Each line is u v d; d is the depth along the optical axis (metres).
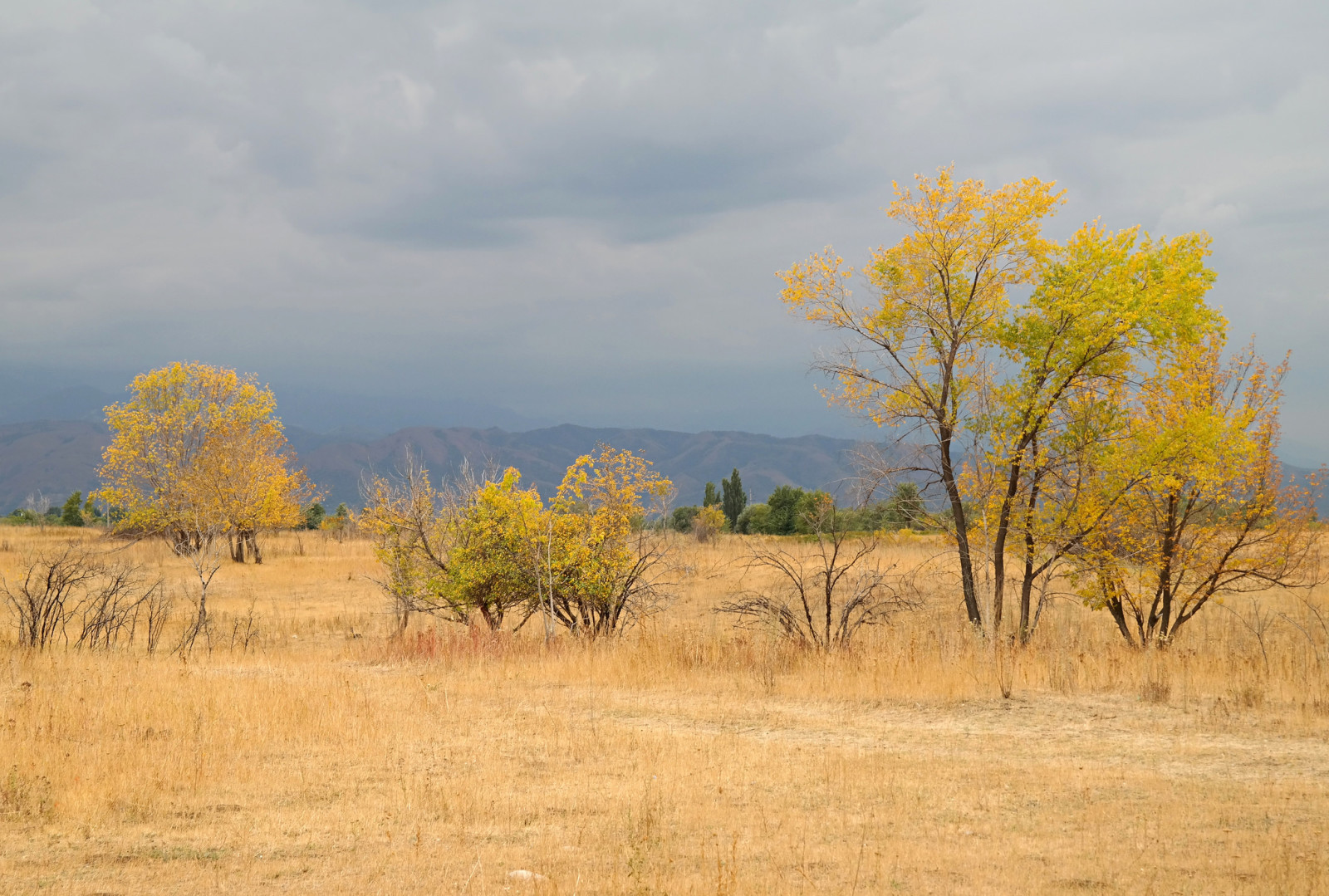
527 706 13.41
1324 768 9.32
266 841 7.12
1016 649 15.73
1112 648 16.80
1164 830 7.25
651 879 6.05
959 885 6.02
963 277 19.27
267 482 45.06
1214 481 17.39
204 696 12.70
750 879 6.11
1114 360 18.34
